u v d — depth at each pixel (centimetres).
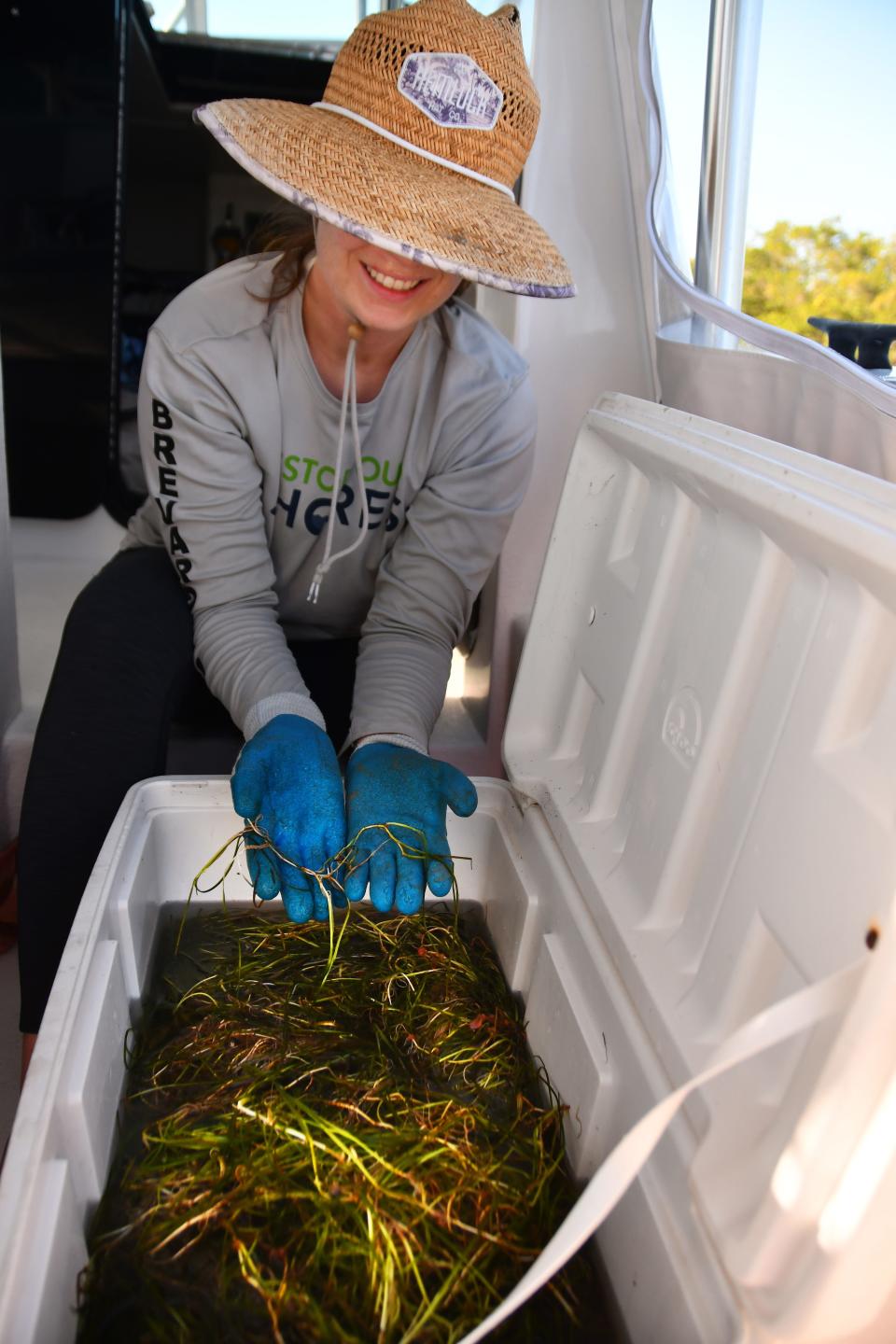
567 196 156
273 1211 82
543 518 169
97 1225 79
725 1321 65
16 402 236
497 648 173
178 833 119
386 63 97
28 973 118
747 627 85
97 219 229
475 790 121
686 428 96
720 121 135
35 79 221
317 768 112
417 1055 101
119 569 142
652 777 98
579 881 104
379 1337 73
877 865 63
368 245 104
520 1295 58
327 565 134
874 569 66
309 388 130
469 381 134
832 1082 59
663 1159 77
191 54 269
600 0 147
